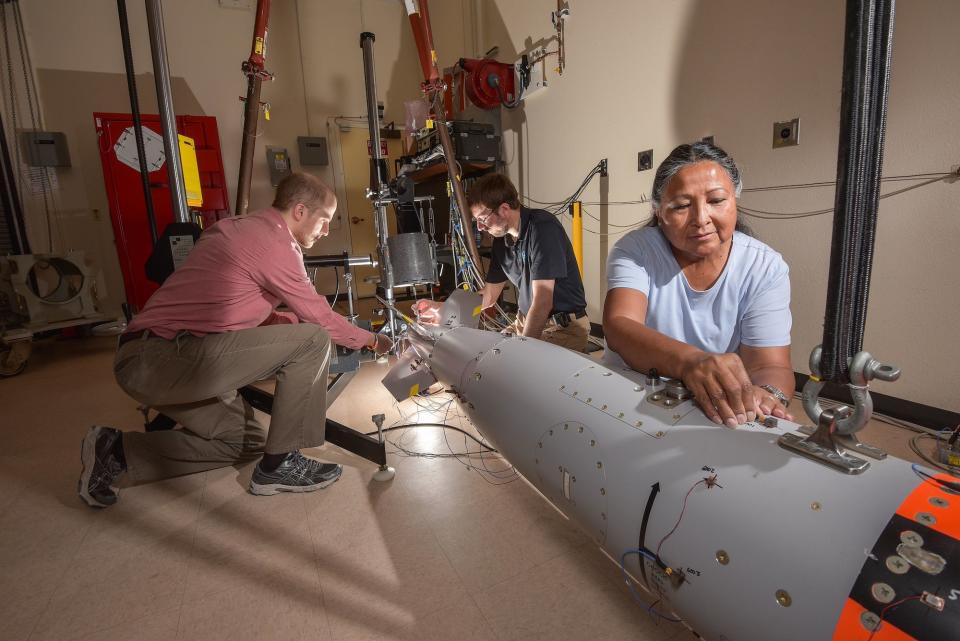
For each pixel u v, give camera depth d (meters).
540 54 3.48
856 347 0.44
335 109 5.23
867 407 0.44
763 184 2.13
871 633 0.38
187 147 2.12
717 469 0.55
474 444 1.75
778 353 0.99
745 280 1.00
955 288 1.60
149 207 2.09
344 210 5.44
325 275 5.56
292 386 1.41
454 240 3.14
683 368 0.70
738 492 0.51
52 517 1.39
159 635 0.96
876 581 0.39
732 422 0.60
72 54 4.21
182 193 1.81
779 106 2.03
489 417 1.02
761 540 0.47
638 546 0.62
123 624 0.99
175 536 1.28
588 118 3.18
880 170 0.38
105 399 2.46
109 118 3.98
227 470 1.63
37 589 1.10
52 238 4.28
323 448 1.76
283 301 1.46
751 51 2.11
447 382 1.30
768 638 0.45
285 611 1.01
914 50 1.61
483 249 4.35
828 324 0.44
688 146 0.89
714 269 1.00
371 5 5.23
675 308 1.05
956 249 1.58
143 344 1.32
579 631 0.93
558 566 1.11
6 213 3.98
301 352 1.40
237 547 1.22
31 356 3.49
